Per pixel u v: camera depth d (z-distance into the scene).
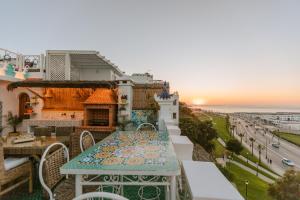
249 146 64.25
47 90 9.82
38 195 3.19
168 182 1.99
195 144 8.90
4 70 8.39
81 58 11.34
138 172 1.84
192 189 1.09
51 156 2.23
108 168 1.86
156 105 8.83
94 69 12.60
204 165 1.57
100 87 8.59
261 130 101.31
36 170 3.79
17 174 3.07
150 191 3.02
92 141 3.62
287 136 88.25
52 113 9.73
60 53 10.91
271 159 50.97
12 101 9.29
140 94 9.88
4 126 8.72
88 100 8.84
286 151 61.06
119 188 2.71
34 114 9.70
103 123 9.09
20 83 8.49
